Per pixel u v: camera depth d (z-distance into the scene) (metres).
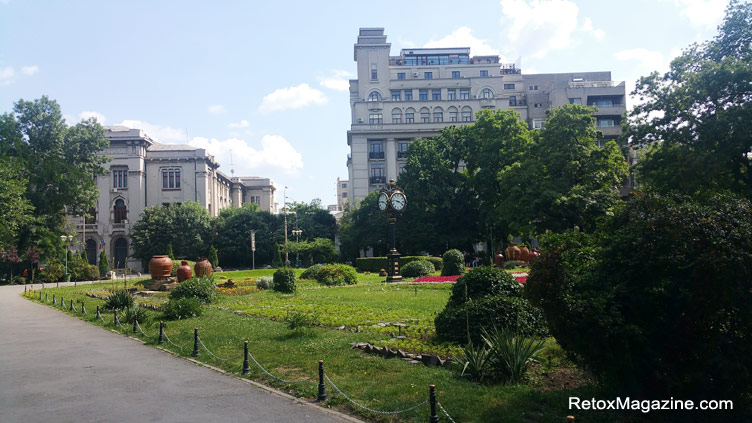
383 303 18.83
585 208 33.06
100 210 72.06
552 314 6.74
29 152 49.72
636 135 27.62
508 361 7.96
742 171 24.22
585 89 72.50
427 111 73.19
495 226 51.59
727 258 5.70
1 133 47.41
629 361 6.10
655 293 6.34
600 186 36.38
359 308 17.52
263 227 73.94
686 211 6.34
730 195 6.89
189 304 17.09
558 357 9.09
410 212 53.53
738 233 5.90
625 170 37.62
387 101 72.75
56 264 49.00
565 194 36.31
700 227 6.06
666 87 26.42
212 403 7.68
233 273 50.09
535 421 6.32
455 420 6.41
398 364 9.27
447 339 10.69
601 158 37.09
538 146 39.59
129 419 6.99
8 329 16.06
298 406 7.47
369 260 48.03
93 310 20.52
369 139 71.62
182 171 75.69
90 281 48.81
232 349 11.42
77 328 16.14
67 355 11.62
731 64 23.17
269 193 109.31
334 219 80.44
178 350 11.79
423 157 53.34
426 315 15.32
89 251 72.06
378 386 8.03
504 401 7.00
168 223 65.19
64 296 28.39
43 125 50.50
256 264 74.56
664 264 6.23
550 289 6.73
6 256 47.19
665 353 6.45
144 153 74.56
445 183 53.19
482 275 11.61
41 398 8.08
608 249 6.77
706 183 23.25
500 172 43.66
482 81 75.19
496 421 6.32
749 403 6.41
